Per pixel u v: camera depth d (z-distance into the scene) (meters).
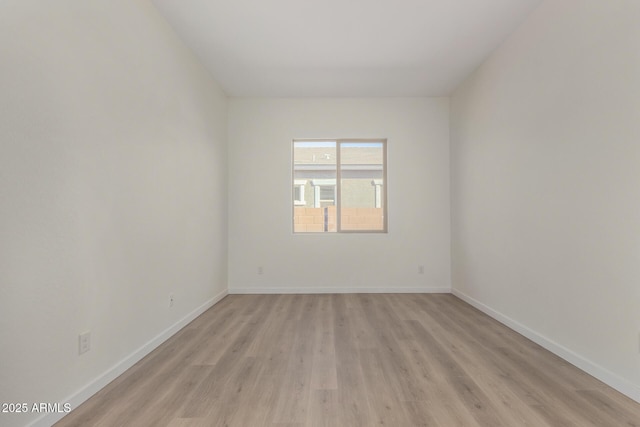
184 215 3.36
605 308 2.12
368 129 4.96
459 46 3.50
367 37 3.32
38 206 1.63
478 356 2.54
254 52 3.60
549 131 2.66
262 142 4.95
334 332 3.13
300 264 4.93
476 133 4.03
